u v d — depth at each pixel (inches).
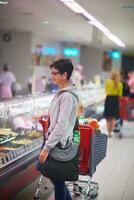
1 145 189.8
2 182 160.6
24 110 223.0
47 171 146.9
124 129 455.2
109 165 273.1
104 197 203.3
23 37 595.8
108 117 386.3
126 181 235.5
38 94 258.1
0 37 601.9
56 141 143.7
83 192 185.2
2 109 196.5
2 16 421.7
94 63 821.9
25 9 362.6
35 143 209.0
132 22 400.2
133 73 518.9
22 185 194.4
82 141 168.9
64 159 146.7
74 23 445.4
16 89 507.8
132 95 482.3
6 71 469.4
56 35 627.2
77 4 304.8
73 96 147.6
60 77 151.5
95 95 503.5
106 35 539.2
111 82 385.4
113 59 925.2
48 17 409.1
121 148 336.5
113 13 344.5
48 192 199.9
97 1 287.0
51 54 757.9
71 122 147.7
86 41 706.8
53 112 148.1
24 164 181.6
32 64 607.5
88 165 170.1
